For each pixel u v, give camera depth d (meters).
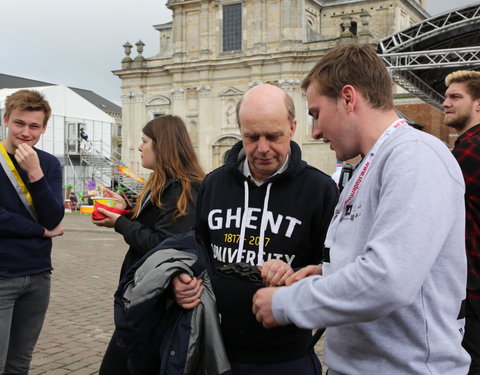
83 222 26.88
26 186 3.73
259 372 2.56
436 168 1.71
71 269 12.01
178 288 2.59
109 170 41.72
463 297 1.88
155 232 3.35
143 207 3.44
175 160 3.45
